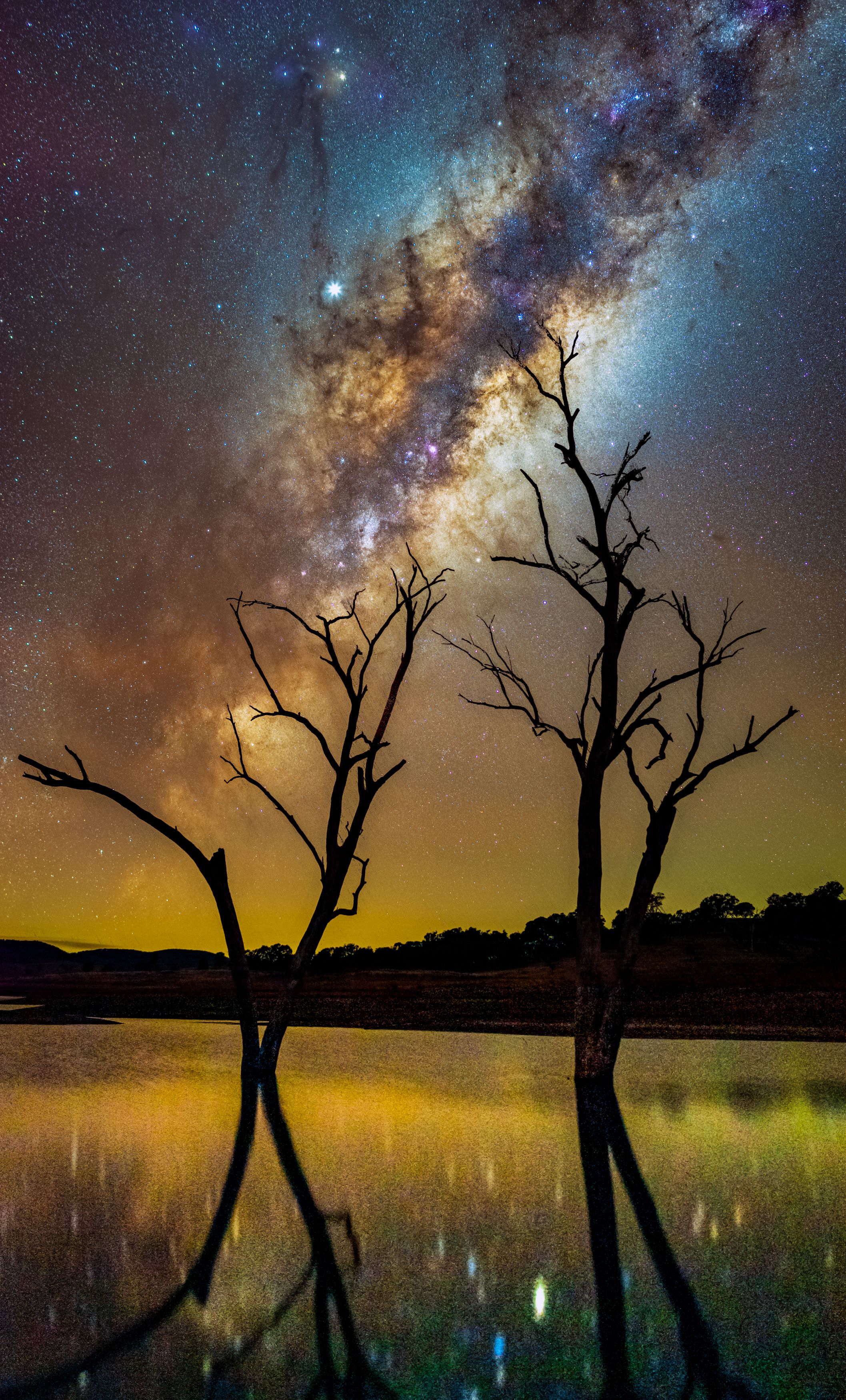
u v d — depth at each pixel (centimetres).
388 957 6197
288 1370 480
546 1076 1830
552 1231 755
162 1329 539
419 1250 701
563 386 1717
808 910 5659
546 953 5828
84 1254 689
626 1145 1138
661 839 1738
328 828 1900
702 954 5125
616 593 1711
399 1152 1090
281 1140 1162
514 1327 545
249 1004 1802
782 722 1689
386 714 1916
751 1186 923
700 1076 1831
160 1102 1476
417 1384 463
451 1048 2450
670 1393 452
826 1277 641
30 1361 492
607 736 1716
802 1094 1593
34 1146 1120
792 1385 463
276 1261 672
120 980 5756
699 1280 634
